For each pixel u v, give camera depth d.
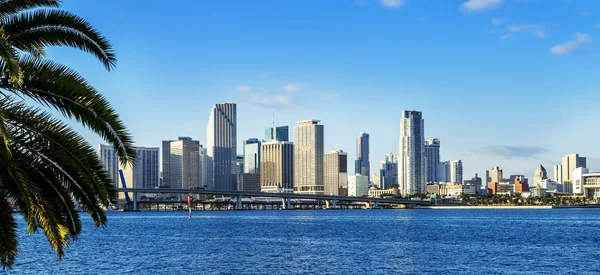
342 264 90.75
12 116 25.70
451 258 99.25
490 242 135.25
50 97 26.05
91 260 95.62
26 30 27.69
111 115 26.62
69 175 27.95
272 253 108.75
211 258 99.94
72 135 27.34
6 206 27.08
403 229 196.50
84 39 28.36
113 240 144.50
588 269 84.56
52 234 26.31
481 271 82.50
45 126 26.44
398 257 101.00
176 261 95.38
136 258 99.69
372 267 86.94
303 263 92.19
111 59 28.81
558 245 126.38
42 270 82.00
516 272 81.38
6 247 27.05
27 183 25.41
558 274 79.38
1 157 25.22
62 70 26.25
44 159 27.17
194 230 195.00
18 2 27.20
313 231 185.38
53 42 28.31
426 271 82.50
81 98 25.95
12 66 22.58
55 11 27.89
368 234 167.88
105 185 28.33
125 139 27.02
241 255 105.19
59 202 28.70
